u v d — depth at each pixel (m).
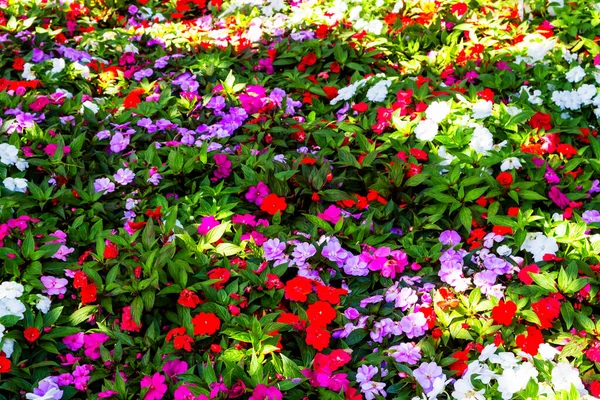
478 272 1.99
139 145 2.54
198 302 1.89
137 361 1.83
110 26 3.68
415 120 2.45
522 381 1.71
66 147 2.36
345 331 1.89
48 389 1.75
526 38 3.14
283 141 2.52
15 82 2.77
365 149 2.40
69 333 1.85
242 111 2.63
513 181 2.22
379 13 3.53
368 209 2.23
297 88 2.85
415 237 2.17
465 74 2.90
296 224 2.21
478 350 1.83
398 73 2.99
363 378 1.79
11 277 1.96
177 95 2.89
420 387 1.75
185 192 2.34
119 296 1.91
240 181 2.27
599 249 2.02
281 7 3.72
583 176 2.32
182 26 3.59
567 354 1.80
